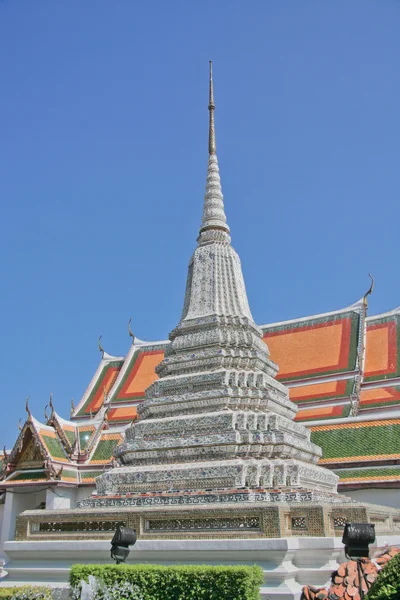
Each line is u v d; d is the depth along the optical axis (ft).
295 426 60.54
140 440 57.88
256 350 63.98
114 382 139.64
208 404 58.23
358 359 117.50
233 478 50.55
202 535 44.80
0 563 82.74
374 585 26.68
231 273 70.08
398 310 127.44
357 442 85.20
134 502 51.37
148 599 33.19
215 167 78.07
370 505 49.65
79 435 102.27
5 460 95.61
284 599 38.99
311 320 132.77
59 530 51.42
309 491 48.06
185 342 64.95
